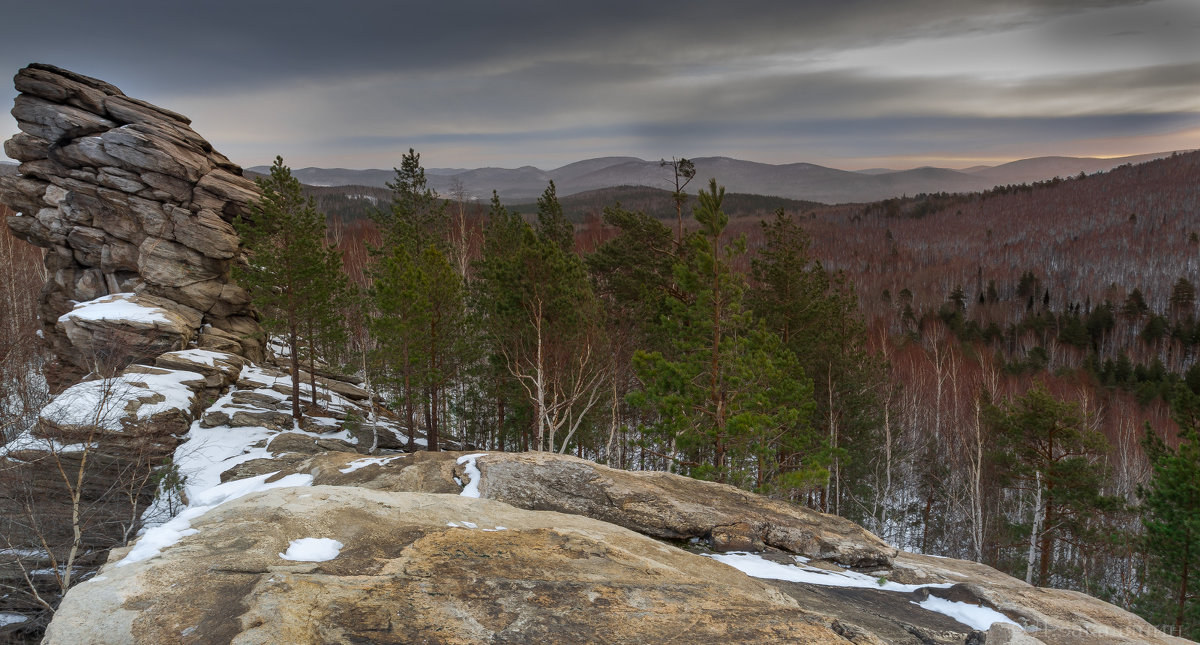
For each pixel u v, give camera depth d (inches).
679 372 810.8
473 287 1306.6
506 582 279.6
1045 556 1160.8
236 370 1326.3
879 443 1596.9
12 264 2036.2
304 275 1147.9
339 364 1720.0
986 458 1393.9
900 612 370.3
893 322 4923.7
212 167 1501.0
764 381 828.0
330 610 239.5
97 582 263.1
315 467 571.2
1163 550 898.1
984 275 7126.0
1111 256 7790.4
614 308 1467.8
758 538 475.8
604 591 279.9
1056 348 4224.9
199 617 239.3
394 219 1797.5
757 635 249.8
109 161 1346.0
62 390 1232.2
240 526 328.8
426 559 297.9
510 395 1133.7
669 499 501.0
